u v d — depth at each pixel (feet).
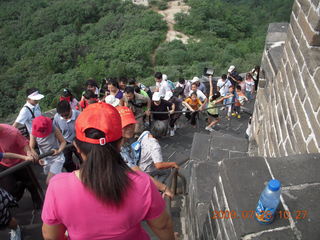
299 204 5.21
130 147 10.74
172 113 20.93
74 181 4.17
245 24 152.35
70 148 14.26
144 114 19.51
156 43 131.75
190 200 10.87
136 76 116.78
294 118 8.76
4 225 9.08
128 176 4.26
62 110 13.55
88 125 4.11
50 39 138.62
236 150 14.46
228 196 5.54
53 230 4.44
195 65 107.14
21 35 153.58
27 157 11.17
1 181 11.45
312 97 7.65
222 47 132.98
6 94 108.37
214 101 24.77
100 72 112.68
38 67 121.90
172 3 164.45
